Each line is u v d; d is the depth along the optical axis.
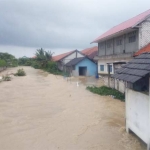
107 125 9.99
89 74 37.78
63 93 19.45
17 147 7.94
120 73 7.57
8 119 11.45
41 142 8.32
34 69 62.59
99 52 30.09
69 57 46.09
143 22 18.58
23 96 18.02
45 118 11.55
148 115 6.45
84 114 12.14
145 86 7.07
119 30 21.22
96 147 7.62
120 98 16.41
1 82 27.41
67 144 8.04
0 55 78.38
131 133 8.29
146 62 6.80
